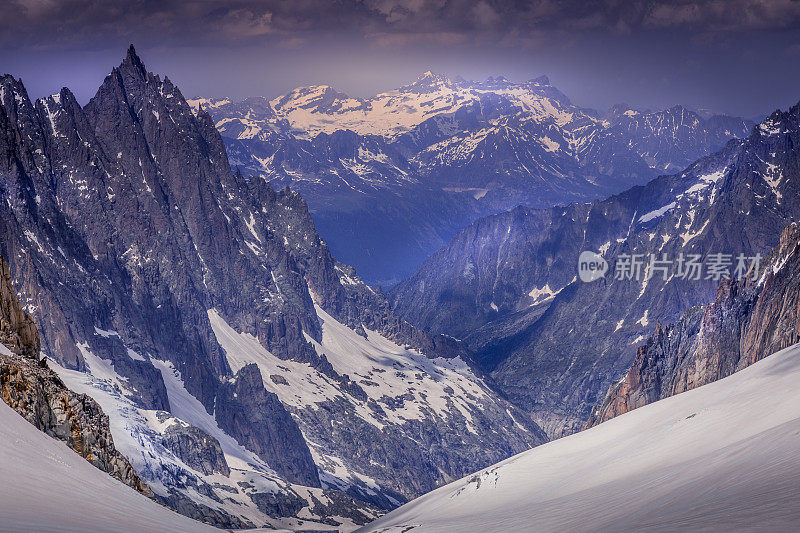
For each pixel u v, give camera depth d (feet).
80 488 232.53
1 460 214.07
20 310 368.68
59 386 341.00
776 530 235.40
